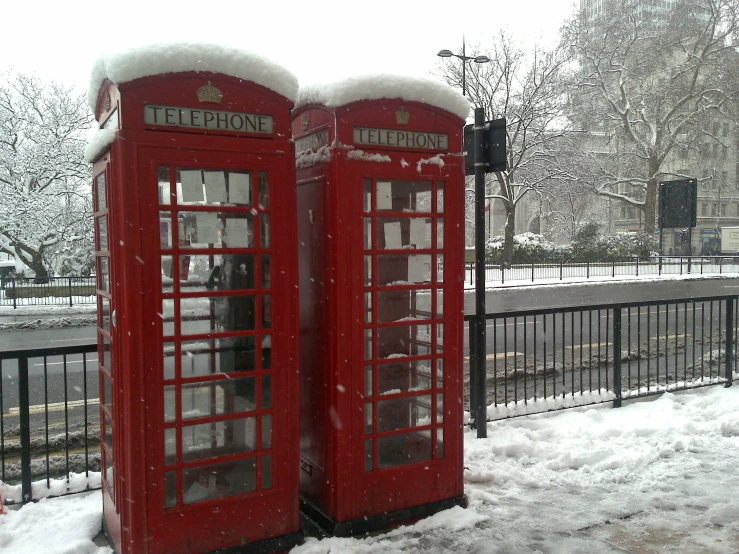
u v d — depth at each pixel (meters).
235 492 3.77
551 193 40.00
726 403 7.02
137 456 3.39
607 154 43.38
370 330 4.15
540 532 4.12
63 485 4.76
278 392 3.79
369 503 4.09
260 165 3.61
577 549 3.90
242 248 3.62
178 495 3.54
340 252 3.88
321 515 4.15
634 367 10.09
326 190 3.95
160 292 3.38
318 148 4.11
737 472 5.13
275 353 3.76
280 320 3.75
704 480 4.97
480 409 5.82
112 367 3.59
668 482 4.94
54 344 13.38
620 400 7.02
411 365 4.42
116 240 3.34
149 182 3.31
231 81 3.49
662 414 6.58
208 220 3.54
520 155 34.97
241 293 3.63
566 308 6.71
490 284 26.89
